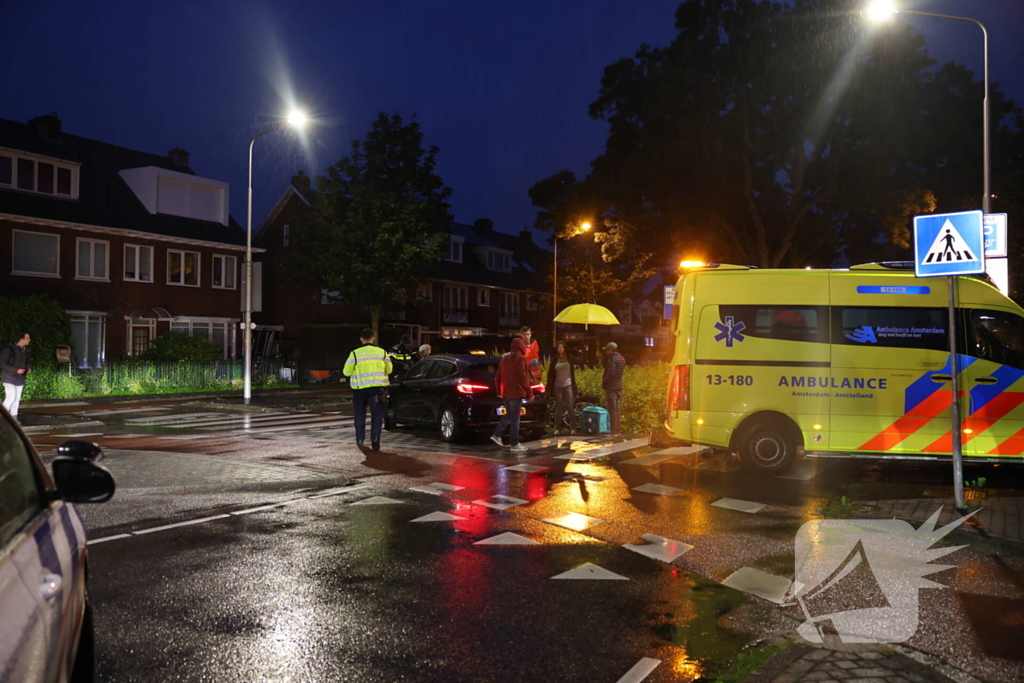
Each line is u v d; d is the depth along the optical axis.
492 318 54.66
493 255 55.28
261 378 29.23
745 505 8.02
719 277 10.03
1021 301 28.78
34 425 15.19
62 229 30.28
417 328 47.47
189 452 11.62
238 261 37.47
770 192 30.70
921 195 27.52
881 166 27.12
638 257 34.47
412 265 33.59
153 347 28.89
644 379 16.73
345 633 4.42
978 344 9.45
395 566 5.76
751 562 5.92
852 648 4.16
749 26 27.38
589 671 3.94
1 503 2.07
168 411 19.25
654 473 9.98
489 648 4.22
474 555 6.08
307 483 8.88
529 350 13.35
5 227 28.53
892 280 9.67
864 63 27.09
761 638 4.38
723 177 28.81
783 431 9.76
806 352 9.72
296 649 4.18
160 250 33.97
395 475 9.65
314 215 34.66
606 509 7.80
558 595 5.13
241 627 4.49
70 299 30.53
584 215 32.66
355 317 42.00
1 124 30.58
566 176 34.16
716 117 28.39
